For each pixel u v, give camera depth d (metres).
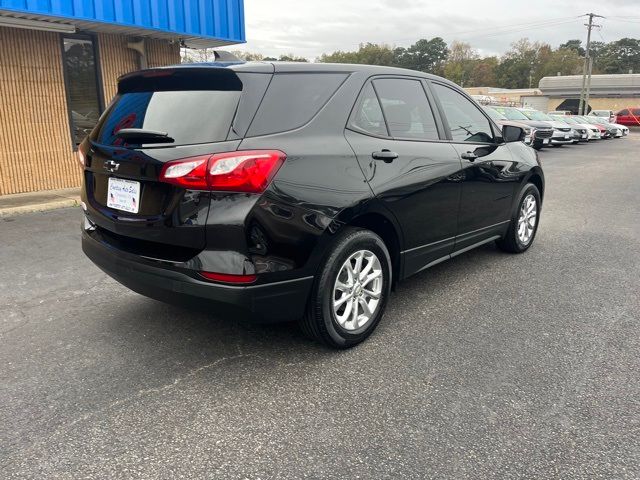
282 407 2.81
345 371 3.18
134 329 3.75
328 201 3.09
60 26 8.52
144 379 3.08
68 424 2.64
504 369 3.21
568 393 2.95
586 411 2.78
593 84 60.12
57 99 9.30
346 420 2.70
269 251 2.87
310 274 3.08
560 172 13.75
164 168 2.85
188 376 3.12
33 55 8.88
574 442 2.53
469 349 3.48
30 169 9.11
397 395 2.93
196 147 2.81
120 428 2.62
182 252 2.92
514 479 2.28
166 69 3.20
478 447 2.49
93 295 4.42
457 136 4.40
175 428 2.62
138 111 3.27
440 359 3.34
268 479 2.27
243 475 2.29
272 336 3.65
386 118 3.70
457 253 4.55
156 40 10.70
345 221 3.20
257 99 2.97
